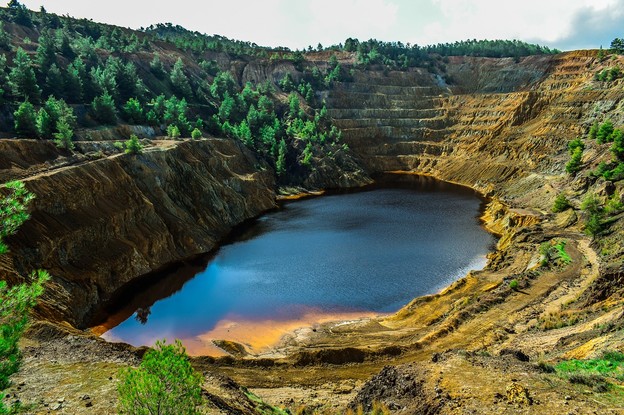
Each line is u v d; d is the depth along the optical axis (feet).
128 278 177.17
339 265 199.41
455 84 593.42
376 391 73.41
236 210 284.61
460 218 283.18
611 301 114.52
